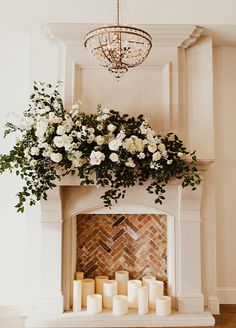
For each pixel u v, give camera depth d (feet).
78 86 10.52
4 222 11.46
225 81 11.69
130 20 10.43
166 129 10.41
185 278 10.12
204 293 10.39
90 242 11.04
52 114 9.09
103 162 9.18
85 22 10.44
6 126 9.78
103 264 11.02
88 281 10.57
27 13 10.41
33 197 10.51
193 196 10.03
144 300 9.78
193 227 10.22
